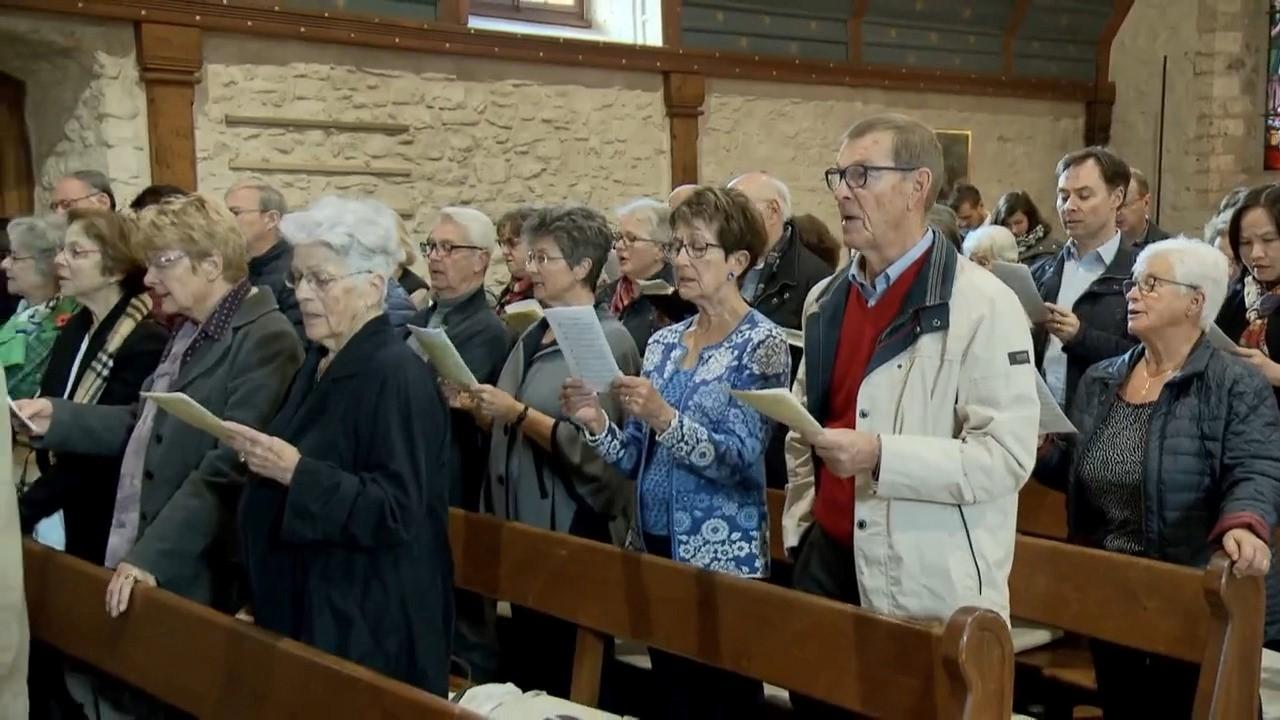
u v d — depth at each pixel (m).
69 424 2.74
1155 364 2.61
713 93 7.93
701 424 2.36
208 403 2.49
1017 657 3.21
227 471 2.43
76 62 5.63
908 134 2.04
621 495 2.86
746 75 7.96
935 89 9.03
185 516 2.43
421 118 6.63
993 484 1.94
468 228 3.21
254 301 2.58
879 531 2.05
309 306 2.09
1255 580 2.22
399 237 2.20
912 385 2.03
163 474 2.53
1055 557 2.51
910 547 2.01
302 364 2.37
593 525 2.85
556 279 2.89
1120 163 3.54
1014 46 9.60
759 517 2.45
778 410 1.88
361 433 2.04
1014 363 1.97
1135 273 2.62
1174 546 2.47
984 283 2.02
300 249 2.09
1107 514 2.63
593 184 7.39
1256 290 3.47
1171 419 2.50
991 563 2.01
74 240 3.00
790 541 2.38
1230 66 9.79
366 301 2.11
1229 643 2.17
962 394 2.00
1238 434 2.41
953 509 2.01
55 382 3.17
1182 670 2.43
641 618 2.45
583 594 2.59
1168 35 9.96
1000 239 4.24
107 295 3.07
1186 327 2.55
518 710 2.41
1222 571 2.16
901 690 1.95
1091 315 3.47
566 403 2.43
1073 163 3.56
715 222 2.41
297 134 6.19
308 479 1.95
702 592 2.32
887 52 8.79
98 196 4.26
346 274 2.08
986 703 1.81
